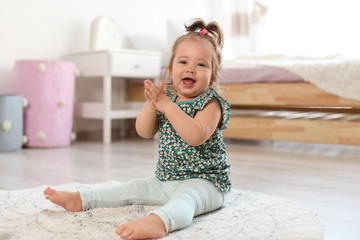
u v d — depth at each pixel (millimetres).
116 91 3416
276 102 2520
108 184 1487
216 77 1260
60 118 2615
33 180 1604
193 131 1091
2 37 2699
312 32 3688
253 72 2586
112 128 3398
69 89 2668
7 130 2377
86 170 1820
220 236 938
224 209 1161
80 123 3189
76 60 3002
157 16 3787
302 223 1034
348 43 3537
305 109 2756
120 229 912
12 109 2396
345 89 2271
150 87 1111
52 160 2092
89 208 1139
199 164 1146
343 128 2307
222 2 4086
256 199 1279
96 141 2957
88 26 3211
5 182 1565
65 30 3059
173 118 1102
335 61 2482
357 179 1673
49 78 2557
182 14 4027
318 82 2346
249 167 1932
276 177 1701
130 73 2883
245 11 3951
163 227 933
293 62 2613
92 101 3266
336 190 1476
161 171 1178
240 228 994
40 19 2902
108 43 3174
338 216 1151
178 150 1150
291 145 2777
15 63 2592
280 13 3809
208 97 1166
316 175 1749
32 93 2541
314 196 1385
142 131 1201
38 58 2902
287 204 1218
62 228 986
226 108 1192
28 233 953
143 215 1090
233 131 2725
